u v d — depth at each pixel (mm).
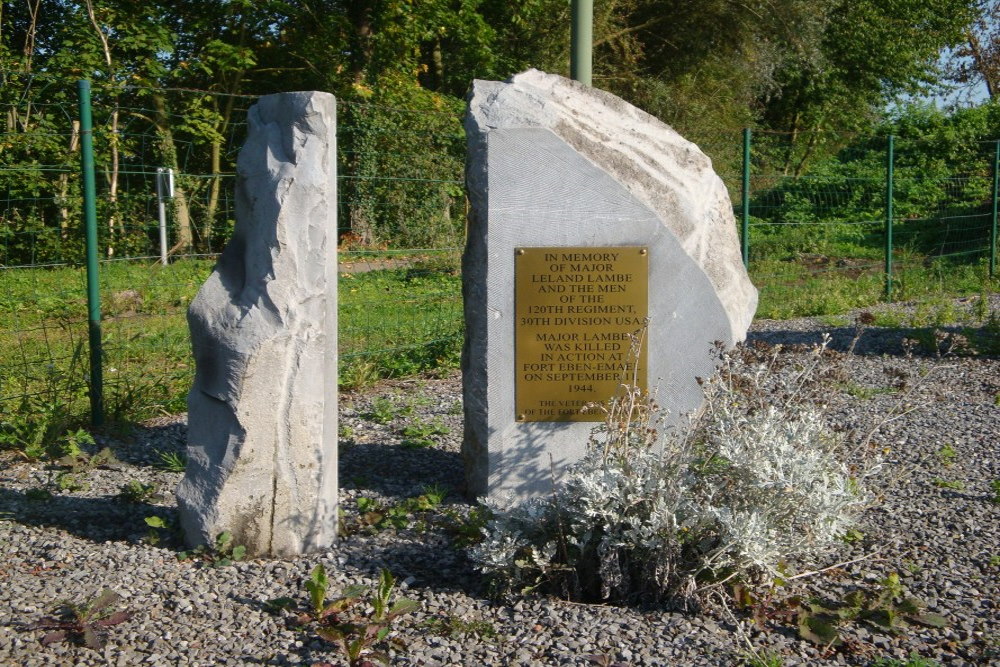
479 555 3750
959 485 5191
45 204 11336
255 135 4230
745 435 3814
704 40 22156
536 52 20891
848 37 26391
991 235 15727
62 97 15000
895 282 13672
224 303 4137
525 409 4730
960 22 28453
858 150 25375
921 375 7926
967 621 3623
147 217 12859
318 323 4152
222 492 4098
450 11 18344
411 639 3439
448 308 10664
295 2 18469
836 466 4098
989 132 22688
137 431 6355
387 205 14195
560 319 4688
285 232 4051
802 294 12961
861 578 3992
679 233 4750
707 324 4695
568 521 3826
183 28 18234
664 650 3361
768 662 3271
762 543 3564
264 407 4094
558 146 4602
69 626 3504
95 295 6230
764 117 28203
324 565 4094
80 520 4672
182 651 3391
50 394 6438
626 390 4414
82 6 16062
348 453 5922
